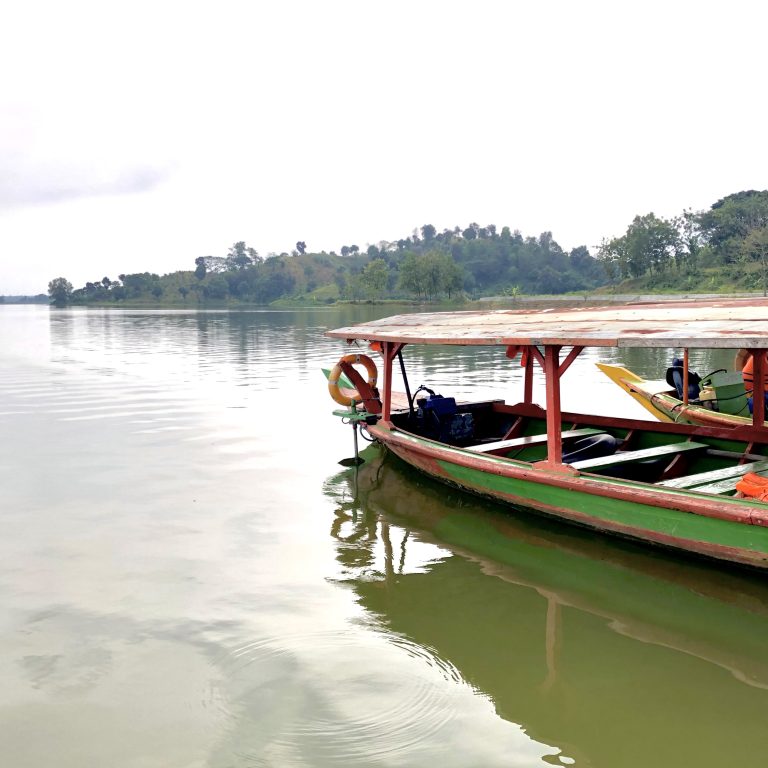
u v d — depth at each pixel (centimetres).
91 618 663
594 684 556
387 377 1144
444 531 888
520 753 474
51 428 1521
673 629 643
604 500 789
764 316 769
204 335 4850
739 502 683
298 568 777
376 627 644
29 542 855
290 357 3067
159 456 1270
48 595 712
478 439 1185
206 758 471
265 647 609
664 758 469
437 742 485
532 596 708
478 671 573
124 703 532
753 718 511
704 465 945
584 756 471
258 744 484
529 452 1065
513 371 2444
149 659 591
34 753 479
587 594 712
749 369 1260
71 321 8238
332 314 9638
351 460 1229
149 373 2498
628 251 13400
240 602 693
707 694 541
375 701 531
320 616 664
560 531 873
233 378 2325
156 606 686
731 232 12319
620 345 757
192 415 1664
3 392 2055
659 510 736
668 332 752
